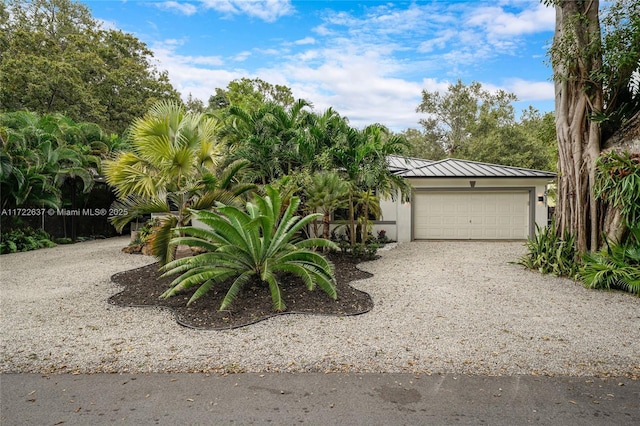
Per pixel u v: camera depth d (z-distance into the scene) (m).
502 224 15.50
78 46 26.02
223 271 6.12
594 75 8.74
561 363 4.05
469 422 2.96
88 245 15.07
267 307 6.02
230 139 12.16
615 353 4.33
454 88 35.31
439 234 15.69
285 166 11.67
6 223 13.92
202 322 5.46
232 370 3.94
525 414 3.07
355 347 4.55
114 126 25.28
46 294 7.21
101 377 3.79
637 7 8.08
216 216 6.00
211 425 2.95
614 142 8.77
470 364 4.05
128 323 5.50
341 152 10.46
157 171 8.41
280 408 3.19
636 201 7.67
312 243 6.86
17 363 4.11
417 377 3.76
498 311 6.09
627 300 6.73
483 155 26.97
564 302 6.61
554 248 9.15
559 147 9.55
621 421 2.96
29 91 19.64
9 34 24.45
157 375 3.83
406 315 5.88
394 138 11.18
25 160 13.49
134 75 26.89
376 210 13.58
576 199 9.05
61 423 2.97
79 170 14.88
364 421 2.99
